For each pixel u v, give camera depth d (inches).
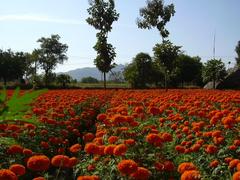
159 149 354.0
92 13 2303.2
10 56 3624.5
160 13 2338.8
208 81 2662.4
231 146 348.8
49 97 925.8
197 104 636.7
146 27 2369.6
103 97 1087.6
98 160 323.3
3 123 74.5
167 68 2313.0
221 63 2517.2
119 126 445.7
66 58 4530.0
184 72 3681.1
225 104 691.4
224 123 421.7
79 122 656.4
